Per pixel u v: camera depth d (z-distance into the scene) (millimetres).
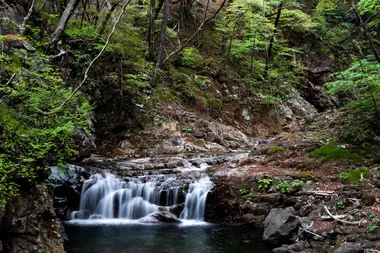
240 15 17578
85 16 13734
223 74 17859
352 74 10266
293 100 19469
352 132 11312
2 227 4562
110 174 9414
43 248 5172
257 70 19312
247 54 19984
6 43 5984
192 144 13086
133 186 9195
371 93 11156
